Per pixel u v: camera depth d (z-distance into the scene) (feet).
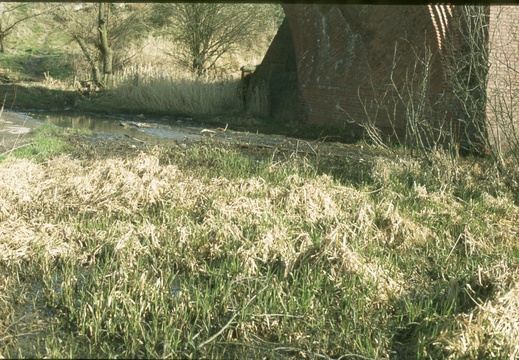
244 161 37.93
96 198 27.04
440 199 30.25
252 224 24.00
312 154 45.09
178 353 15.65
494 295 18.07
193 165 36.76
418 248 24.04
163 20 107.65
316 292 18.84
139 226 23.62
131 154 39.73
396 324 17.95
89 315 16.98
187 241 22.44
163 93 72.54
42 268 20.35
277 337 17.06
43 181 28.96
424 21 49.49
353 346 16.55
